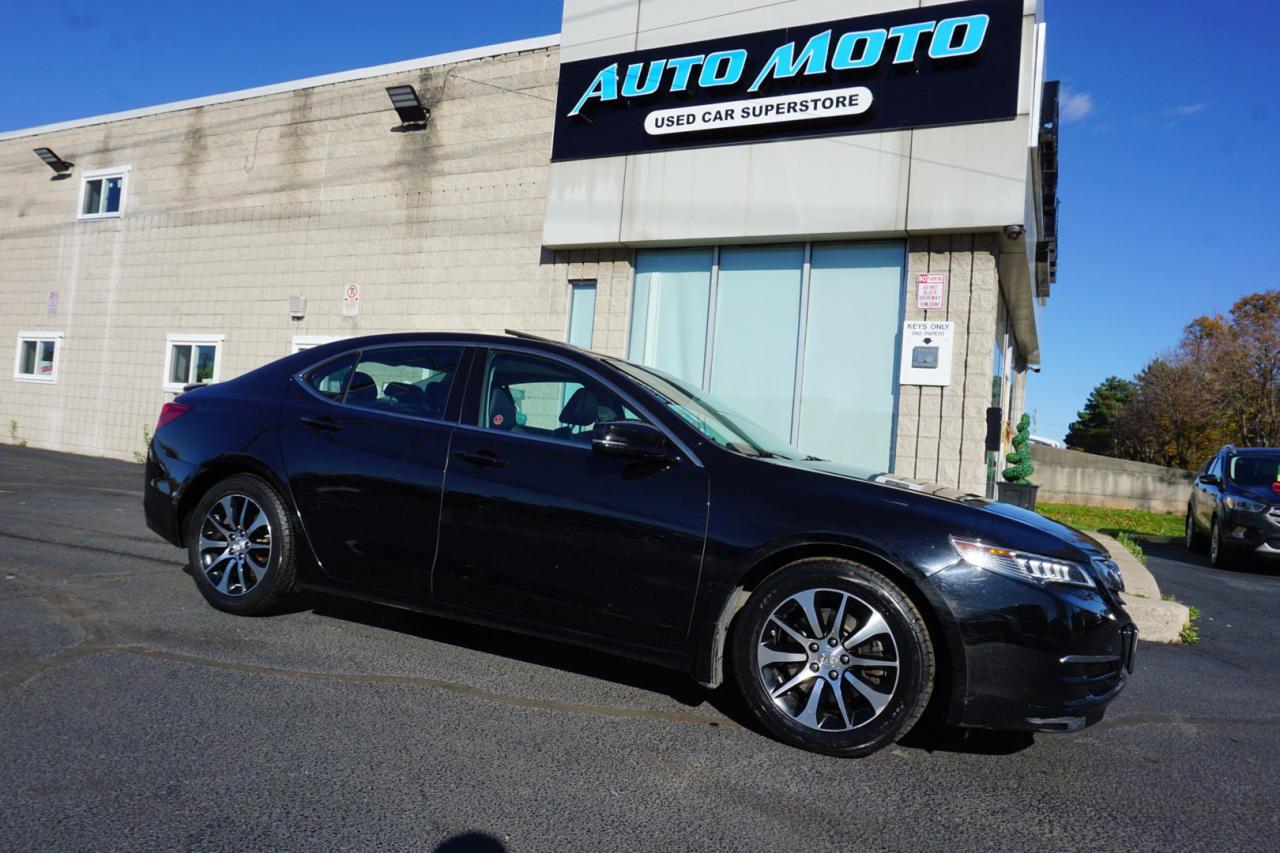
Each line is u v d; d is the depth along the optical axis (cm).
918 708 304
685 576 336
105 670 361
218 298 1380
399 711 336
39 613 438
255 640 413
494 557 370
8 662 363
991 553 307
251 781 268
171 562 585
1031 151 829
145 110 1496
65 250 1579
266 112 1353
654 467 354
